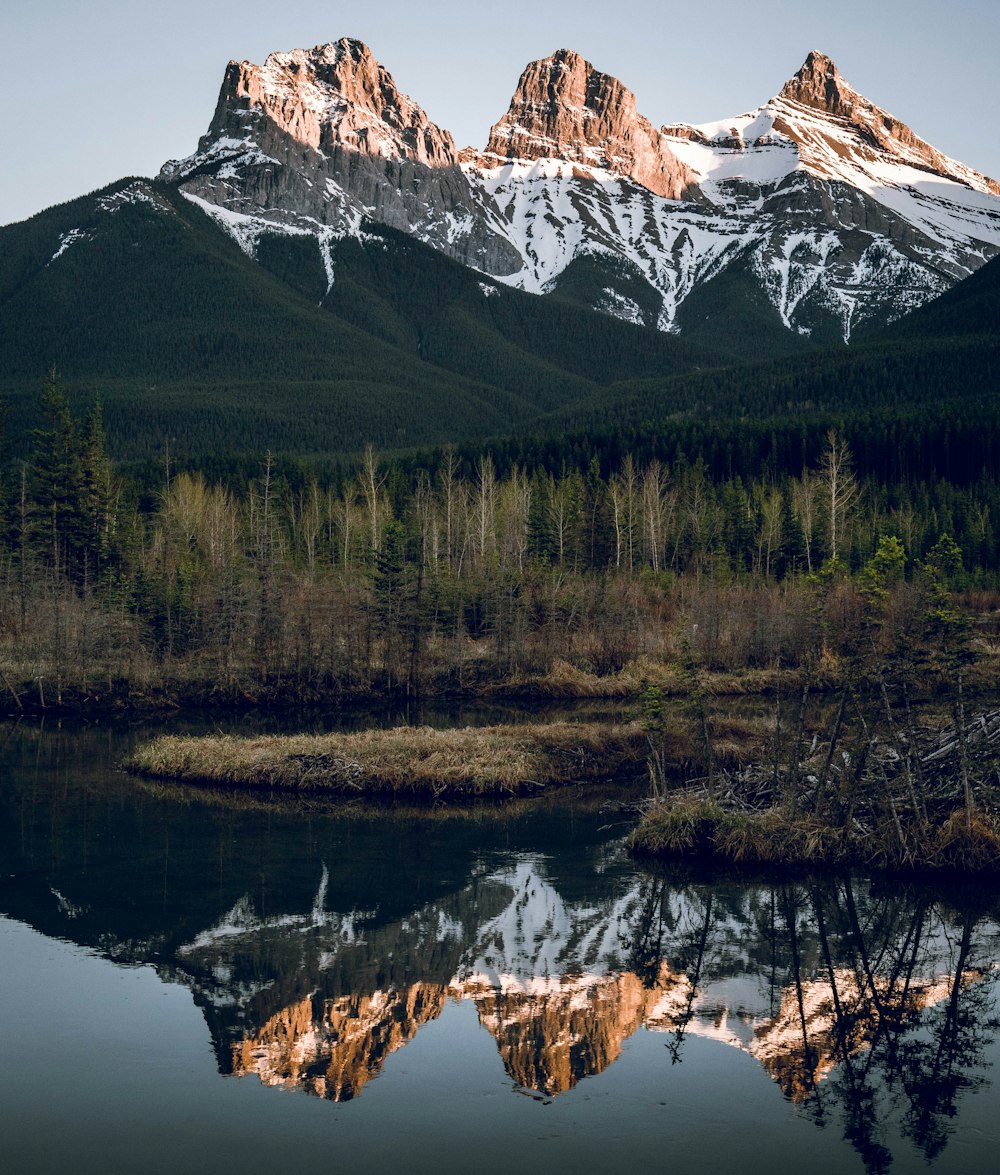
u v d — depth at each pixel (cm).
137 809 3591
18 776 4159
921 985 2089
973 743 2942
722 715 4744
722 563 10288
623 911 2520
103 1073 1708
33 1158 1455
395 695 6738
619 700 6431
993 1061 1780
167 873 2820
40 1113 1582
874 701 2964
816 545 11100
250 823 3406
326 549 11569
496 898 2617
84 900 2588
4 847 3084
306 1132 1533
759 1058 1786
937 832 2778
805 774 3141
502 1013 1947
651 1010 1967
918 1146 1508
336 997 2014
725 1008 1980
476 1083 1683
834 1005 1998
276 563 7581
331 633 6944
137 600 7444
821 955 2245
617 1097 1645
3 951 2233
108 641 6700
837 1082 1703
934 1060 1781
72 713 6034
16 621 7581
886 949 2272
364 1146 1492
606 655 7381
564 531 11212
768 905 2558
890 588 4866
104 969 2141
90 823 3388
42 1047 1797
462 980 2095
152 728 5488
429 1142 1503
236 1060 1758
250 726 5525
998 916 2462
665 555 11488
